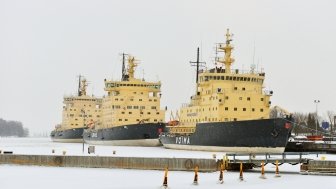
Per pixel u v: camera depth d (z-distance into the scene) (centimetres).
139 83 11338
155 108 11369
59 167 5506
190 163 5159
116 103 11262
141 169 5300
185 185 4119
